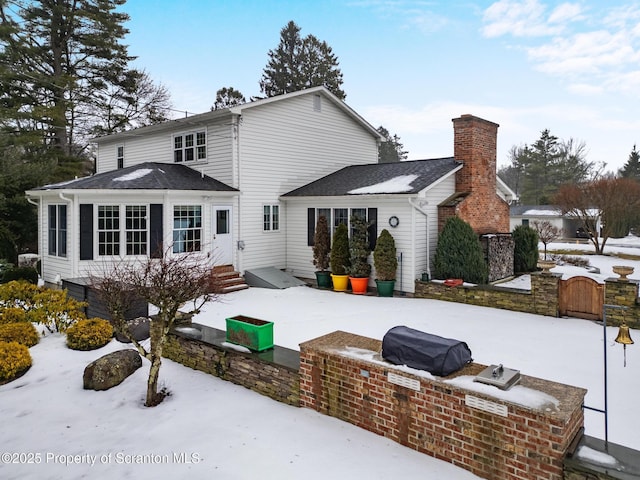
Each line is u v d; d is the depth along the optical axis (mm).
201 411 5336
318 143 17109
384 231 12812
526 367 6906
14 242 17672
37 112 22078
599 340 8297
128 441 4680
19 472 4148
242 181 14469
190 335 6953
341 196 13844
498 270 14688
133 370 6609
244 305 11562
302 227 15523
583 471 3275
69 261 12133
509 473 3660
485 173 14656
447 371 4199
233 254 14398
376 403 4590
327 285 14383
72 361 7273
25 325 8055
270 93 39219
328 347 5168
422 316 10320
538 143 51812
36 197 14523
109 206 12203
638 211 27203
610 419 5148
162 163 15531
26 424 5203
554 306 10188
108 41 25531
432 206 13398
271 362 5699
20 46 22531
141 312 8797
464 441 3934
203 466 4059
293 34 39125
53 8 23719
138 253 12445
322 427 4789
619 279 9367
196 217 13469
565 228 37375
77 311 8867
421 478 3803
